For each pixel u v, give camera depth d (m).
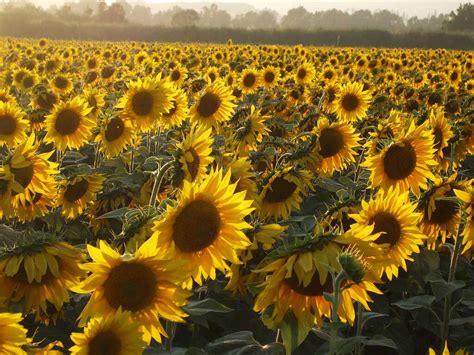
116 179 5.97
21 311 3.56
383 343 3.96
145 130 8.00
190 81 13.86
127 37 84.50
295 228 5.38
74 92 14.37
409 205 4.10
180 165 4.53
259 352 3.58
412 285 5.46
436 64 26.67
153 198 4.61
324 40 80.75
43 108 10.38
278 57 26.45
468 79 22.39
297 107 12.34
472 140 8.27
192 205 3.45
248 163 5.29
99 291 3.09
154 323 3.16
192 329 4.98
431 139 5.56
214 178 3.47
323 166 7.16
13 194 4.93
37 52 24.61
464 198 4.19
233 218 3.46
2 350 2.53
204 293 5.08
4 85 15.99
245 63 21.72
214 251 3.52
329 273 3.07
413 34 82.62
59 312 3.94
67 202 5.74
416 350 5.51
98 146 8.55
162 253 3.09
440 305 5.57
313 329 3.52
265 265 3.18
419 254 5.47
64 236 5.84
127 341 2.83
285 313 3.22
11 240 4.57
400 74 23.62
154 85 7.89
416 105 14.23
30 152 5.09
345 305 3.30
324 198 6.92
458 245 4.99
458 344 5.12
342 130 6.99
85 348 2.81
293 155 6.75
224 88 8.76
